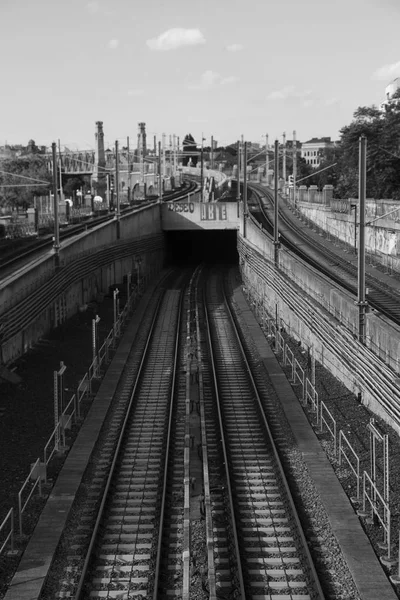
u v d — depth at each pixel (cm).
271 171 14450
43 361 3450
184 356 3719
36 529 1800
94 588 1559
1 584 1559
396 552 1673
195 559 1661
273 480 2147
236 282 6575
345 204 6419
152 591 1539
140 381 3281
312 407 2736
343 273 4706
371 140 7081
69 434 2531
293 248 5909
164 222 7531
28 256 4644
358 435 2423
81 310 4766
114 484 2112
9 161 11644
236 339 4153
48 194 10438
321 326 3206
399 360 2459
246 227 6356
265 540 1761
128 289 5022
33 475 1984
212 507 1945
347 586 1543
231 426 2647
